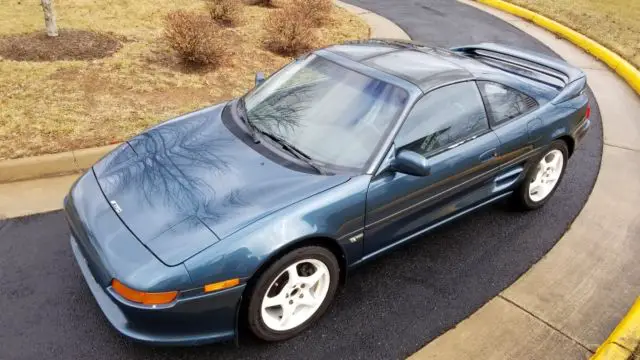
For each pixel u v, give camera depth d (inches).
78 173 202.1
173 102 255.6
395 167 138.9
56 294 145.1
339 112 150.1
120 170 142.1
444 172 152.6
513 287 159.0
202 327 117.7
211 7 387.5
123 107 243.0
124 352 128.2
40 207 181.2
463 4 556.1
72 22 344.2
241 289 116.8
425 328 141.6
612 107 310.8
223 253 114.4
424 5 532.7
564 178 224.8
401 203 145.3
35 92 245.9
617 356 131.0
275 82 171.3
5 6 367.6
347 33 402.3
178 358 126.9
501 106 173.0
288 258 122.2
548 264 170.4
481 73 170.7
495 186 176.1
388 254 163.2
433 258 169.5
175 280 110.6
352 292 152.5
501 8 546.9
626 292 159.8
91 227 124.8
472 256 171.6
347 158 140.6
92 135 215.8
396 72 156.6
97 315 138.9
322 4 414.3
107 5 394.3
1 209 178.4
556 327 144.5
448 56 177.5
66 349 128.1
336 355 131.2
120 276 112.1
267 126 153.3
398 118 144.1
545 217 195.9
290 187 130.8
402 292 153.8
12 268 153.4
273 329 128.8
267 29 362.0
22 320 135.7
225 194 128.3
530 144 178.7
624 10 536.4
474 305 150.9
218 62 309.4
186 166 138.9
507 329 142.7
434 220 160.6
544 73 205.6
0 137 207.8
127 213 125.6
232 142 148.2
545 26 483.2
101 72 275.7
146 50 314.7
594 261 173.2
